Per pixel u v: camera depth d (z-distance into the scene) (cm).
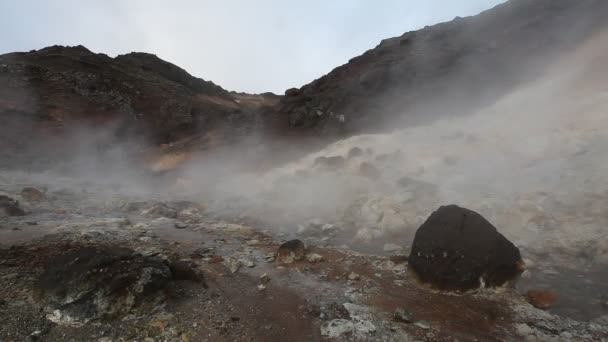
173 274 436
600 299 396
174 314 359
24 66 3378
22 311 339
